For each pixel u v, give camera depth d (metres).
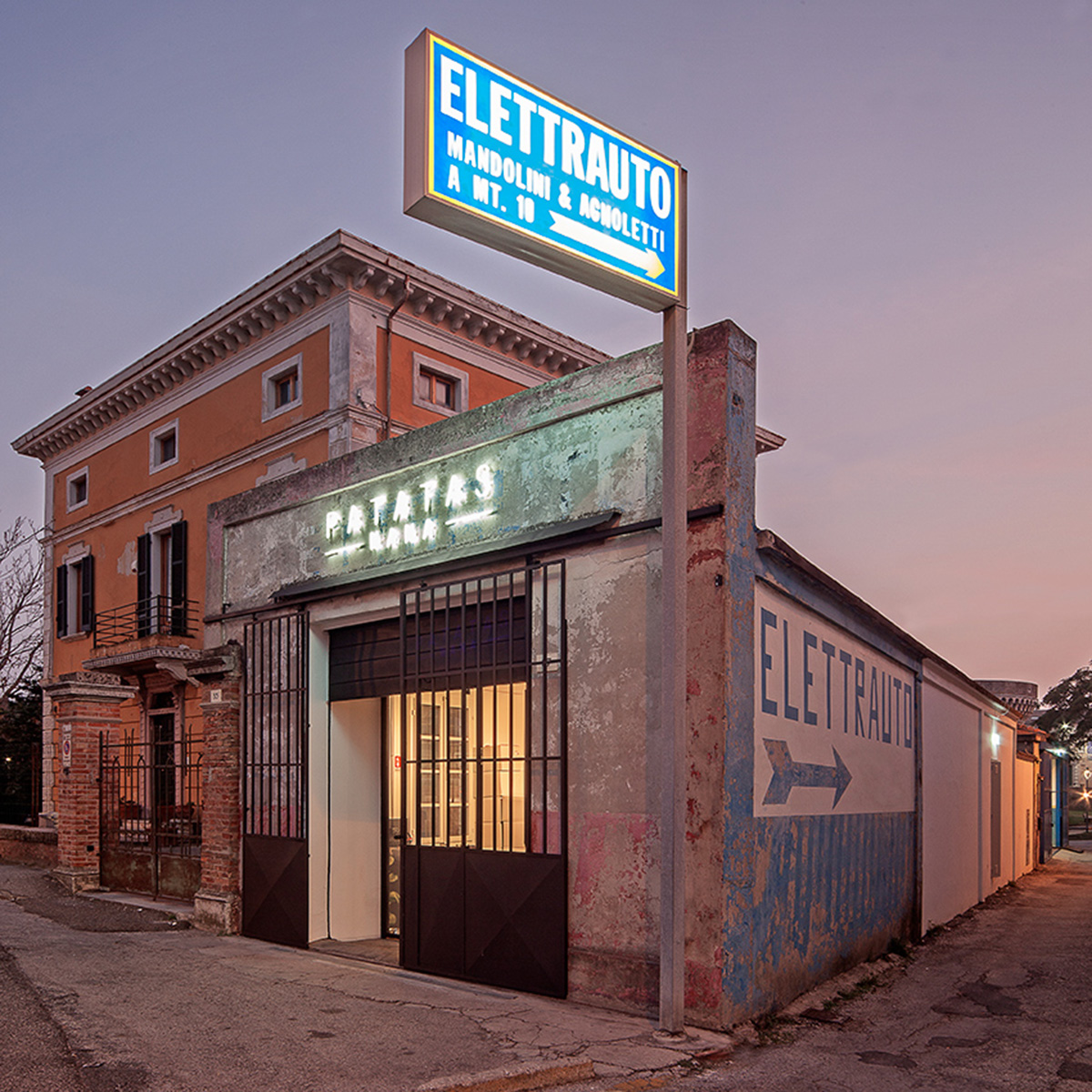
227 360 22.50
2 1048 5.39
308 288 19.86
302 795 9.69
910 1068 5.87
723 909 6.30
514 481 8.23
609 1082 5.29
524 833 7.55
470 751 8.80
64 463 29.25
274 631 10.45
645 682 6.98
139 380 24.75
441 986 7.57
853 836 9.07
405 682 8.79
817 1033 6.64
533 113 5.76
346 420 18.84
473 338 21.48
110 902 11.98
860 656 9.66
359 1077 5.11
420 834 8.30
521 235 5.60
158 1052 5.46
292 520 10.61
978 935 11.56
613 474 7.45
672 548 6.34
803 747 7.91
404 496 9.25
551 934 7.21
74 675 13.77
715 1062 5.78
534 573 7.86
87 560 27.56
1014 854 18.05
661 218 6.42
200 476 22.98
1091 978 8.78
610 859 7.00
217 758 10.78
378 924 9.96
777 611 7.54
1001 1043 6.52
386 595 9.15
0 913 11.09
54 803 26.86
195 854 11.72
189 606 23.03
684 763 6.23
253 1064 5.31
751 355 7.13
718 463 6.75
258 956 8.89
